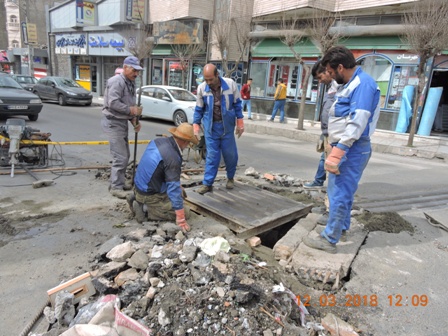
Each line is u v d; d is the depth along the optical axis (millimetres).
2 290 2816
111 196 4988
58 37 28453
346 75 2939
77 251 3414
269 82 16188
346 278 3264
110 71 25125
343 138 2857
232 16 16625
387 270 3312
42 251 3396
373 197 5691
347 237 3797
